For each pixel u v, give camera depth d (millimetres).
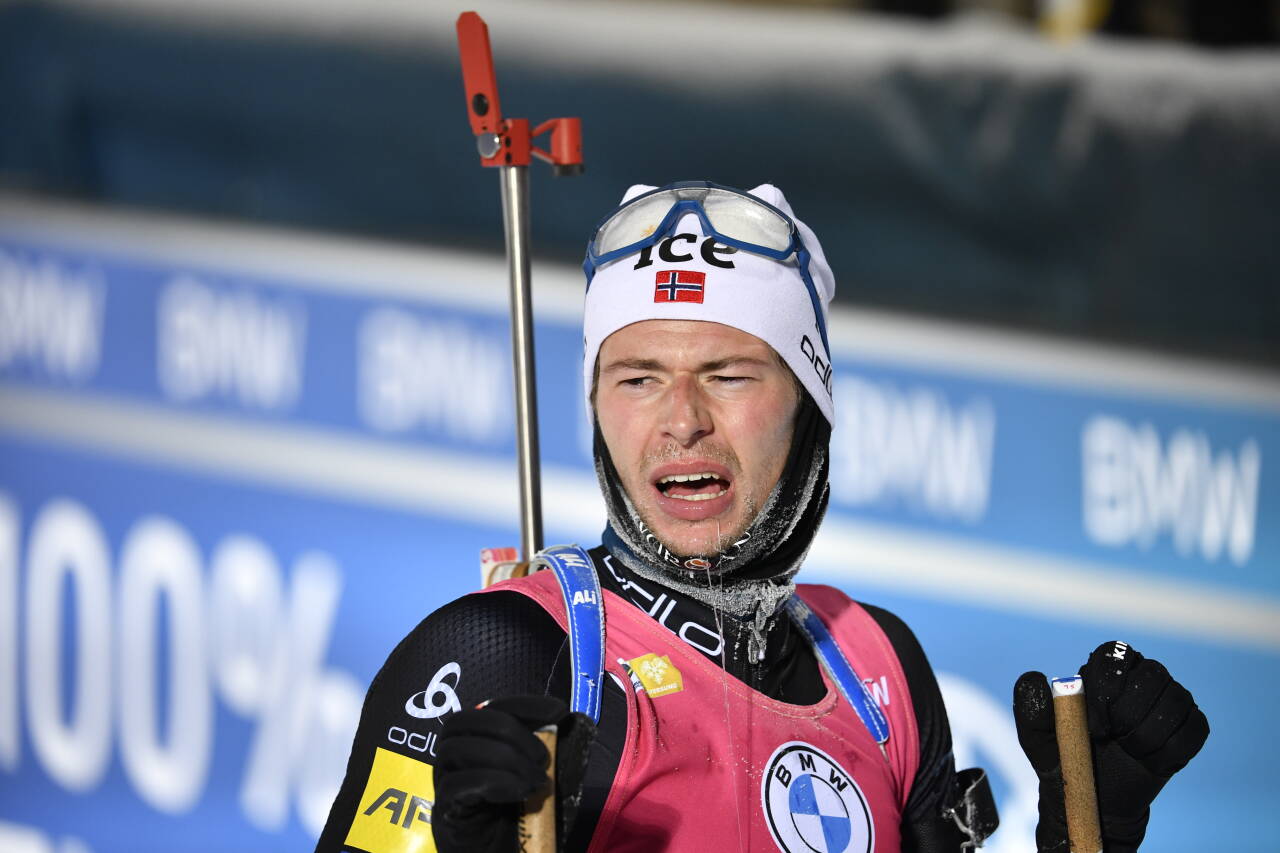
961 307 14016
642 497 4422
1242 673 13891
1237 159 13773
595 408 4688
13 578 14180
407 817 3945
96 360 14383
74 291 14422
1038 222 13938
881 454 13914
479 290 14109
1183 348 14031
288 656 13906
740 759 4250
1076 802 4453
